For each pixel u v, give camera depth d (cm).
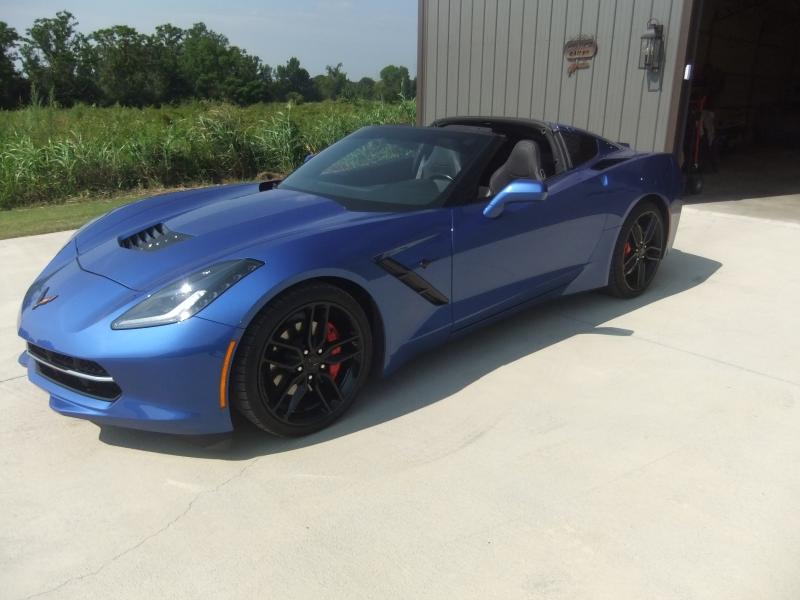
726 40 1259
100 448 254
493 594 178
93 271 264
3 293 440
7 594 180
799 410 278
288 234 263
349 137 387
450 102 932
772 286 446
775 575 183
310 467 239
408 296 282
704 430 262
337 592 180
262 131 1107
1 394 298
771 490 223
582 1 734
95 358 226
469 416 275
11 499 222
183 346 222
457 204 306
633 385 302
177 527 208
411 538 201
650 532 202
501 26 833
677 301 418
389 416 276
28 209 820
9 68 6300
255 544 199
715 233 595
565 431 262
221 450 251
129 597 179
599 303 417
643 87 694
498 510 213
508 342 354
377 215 287
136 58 7331
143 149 987
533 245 339
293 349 246
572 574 185
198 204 329
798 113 1363
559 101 784
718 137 1155
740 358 331
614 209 384
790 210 695
